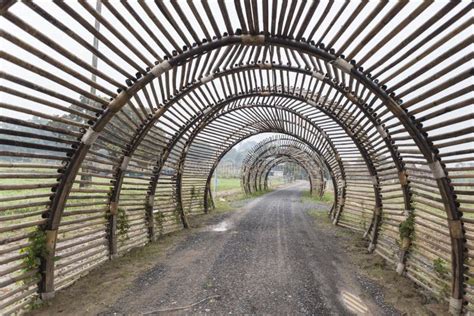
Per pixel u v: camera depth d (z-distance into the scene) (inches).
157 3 84.2
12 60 72.1
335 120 205.0
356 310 109.1
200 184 340.8
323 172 590.9
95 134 110.0
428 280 125.5
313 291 125.3
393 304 114.3
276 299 116.8
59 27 76.0
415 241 141.3
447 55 77.2
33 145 95.3
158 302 111.7
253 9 92.7
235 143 376.2
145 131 156.5
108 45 90.8
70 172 108.5
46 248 108.0
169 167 238.4
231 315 103.3
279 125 360.8
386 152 166.1
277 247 197.8
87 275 136.0
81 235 133.3
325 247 200.7
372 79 107.1
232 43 110.8
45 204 108.0
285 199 581.0
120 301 111.7
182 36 104.7
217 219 308.7
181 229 251.1
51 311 103.0
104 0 76.4
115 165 154.2
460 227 103.4
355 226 260.2
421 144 104.4
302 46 107.6
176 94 158.4
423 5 70.3
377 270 152.3
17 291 99.3
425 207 244.7
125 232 169.9
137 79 112.8
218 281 133.8
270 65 161.8
